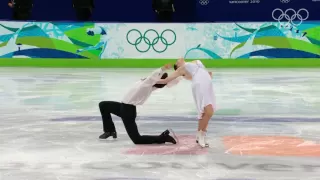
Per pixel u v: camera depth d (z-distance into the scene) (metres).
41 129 23.75
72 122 25.45
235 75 46.38
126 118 20.19
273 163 17.66
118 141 21.17
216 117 27.03
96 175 16.12
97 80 42.50
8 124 24.92
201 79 19.78
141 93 20.05
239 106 30.52
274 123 25.45
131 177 15.88
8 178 15.81
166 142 20.98
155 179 15.66
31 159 18.19
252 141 21.31
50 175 16.16
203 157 18.48
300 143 20.97
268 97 33.84
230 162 17.77
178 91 37.44
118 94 34.59
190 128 24.30
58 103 31.19
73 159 18.19
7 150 19.59
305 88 38.06
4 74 46.78
